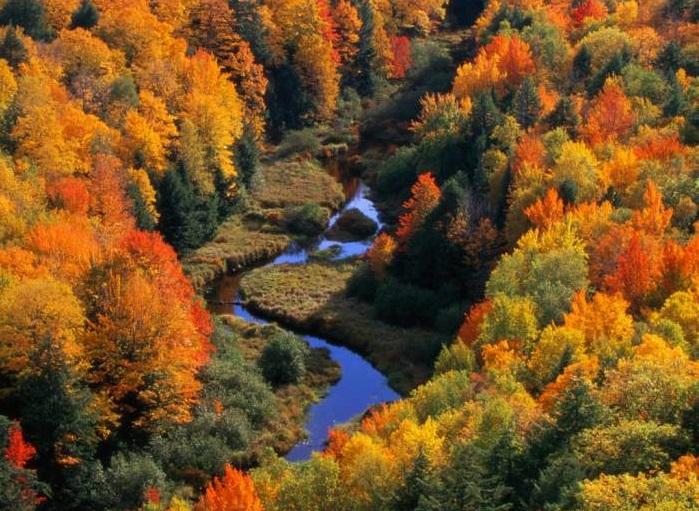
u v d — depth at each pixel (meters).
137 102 113.31
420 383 87.44
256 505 52.59
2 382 68.44
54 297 68.69
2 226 80.31
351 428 79.56
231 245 117.12
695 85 115.69
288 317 101.12
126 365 71.62
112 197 95.31
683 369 55.31
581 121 113.19
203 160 117.81
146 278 77.56
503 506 44.66
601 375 60.31
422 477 50.16
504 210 100.56
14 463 59.00
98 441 68.44
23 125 96.62
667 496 40.78
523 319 72.81
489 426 54.62
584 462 46.97
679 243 82.94
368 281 105.38
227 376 81.81
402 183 133.62
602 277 82.31
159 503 61.56
